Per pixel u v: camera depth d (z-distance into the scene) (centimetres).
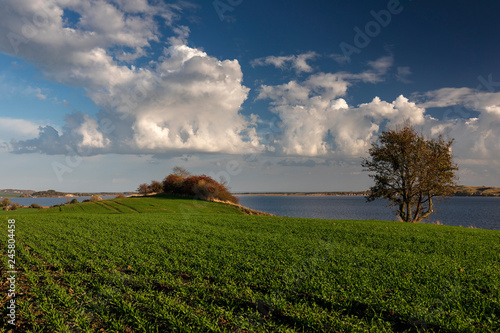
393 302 902
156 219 3844
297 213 11306
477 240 2198
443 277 1163
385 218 8906
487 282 1095
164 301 952
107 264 1409
